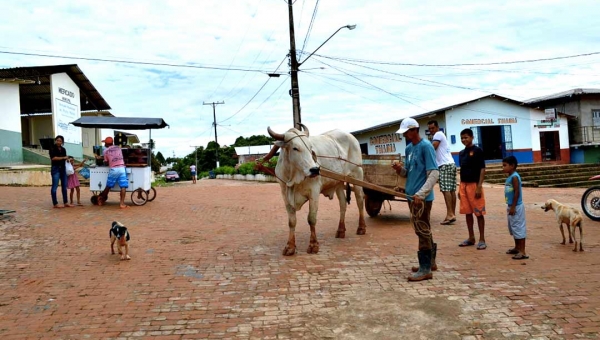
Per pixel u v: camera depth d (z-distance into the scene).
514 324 4.11
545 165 25.12
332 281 5.53
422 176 5.48
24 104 30.30
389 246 7.22
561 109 29.06
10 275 5.96
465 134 6.89
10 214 10.22
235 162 57.69
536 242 7.25
